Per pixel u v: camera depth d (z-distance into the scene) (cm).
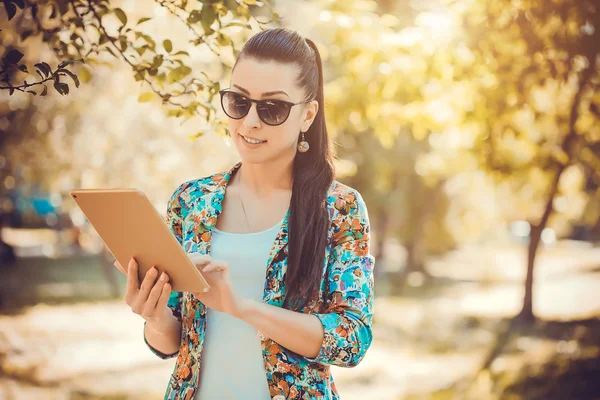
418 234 2439
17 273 2438
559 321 1505
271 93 227
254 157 231
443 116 743
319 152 244
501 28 591
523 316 1508
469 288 2388
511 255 4197
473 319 1611
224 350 229
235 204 242
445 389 933
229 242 235
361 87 707
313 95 240
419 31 653
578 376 924
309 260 224
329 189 238
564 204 1659
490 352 1184
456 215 2373
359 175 1989
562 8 556
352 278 228
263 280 229
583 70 640
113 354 1186
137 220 191
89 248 3025
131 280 204
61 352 1191
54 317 1598
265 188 242
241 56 233
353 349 219
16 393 884
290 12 637
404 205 2306
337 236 233
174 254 194
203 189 244
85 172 1542
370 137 1939
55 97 1434
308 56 238
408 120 741
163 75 345
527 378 937
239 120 230
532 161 908
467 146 909
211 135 1378
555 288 2283
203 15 315
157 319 226
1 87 259
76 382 964
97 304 1833
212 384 228
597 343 1170
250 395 225
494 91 677
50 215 3644
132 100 1431
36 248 3266
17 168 1608
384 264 3102
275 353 222
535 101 788
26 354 1159
